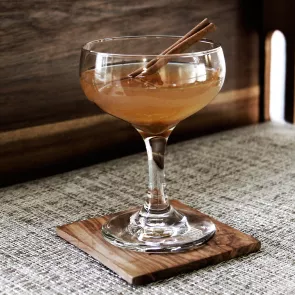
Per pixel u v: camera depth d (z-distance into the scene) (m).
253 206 0.70
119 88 0.57
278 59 0.94
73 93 0.80
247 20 0.91
